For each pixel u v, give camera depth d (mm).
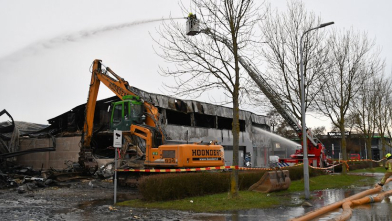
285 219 9125
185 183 12727
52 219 9398
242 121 38719
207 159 16844
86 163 21703
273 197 13039
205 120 35625
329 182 18672
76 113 30609
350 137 55594
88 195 15070
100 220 9164
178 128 29469
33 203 12703
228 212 10219
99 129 27641
